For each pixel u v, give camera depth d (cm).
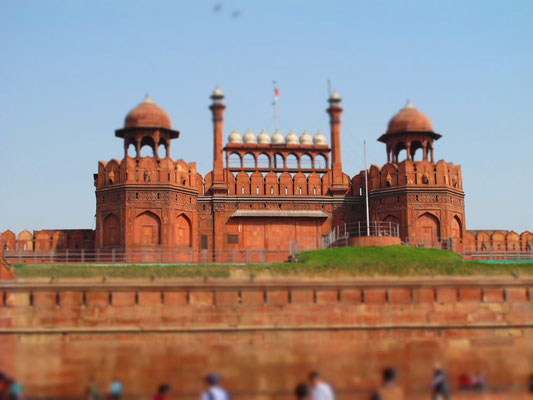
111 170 4100
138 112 4156
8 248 4091
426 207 4166
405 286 3241
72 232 4169
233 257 4188
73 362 2598
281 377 2334
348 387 2162
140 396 1967
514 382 2172
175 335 3117
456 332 3200
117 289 3136
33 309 3097
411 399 1977
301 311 3194
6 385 1956
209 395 1848
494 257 4162
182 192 4119
